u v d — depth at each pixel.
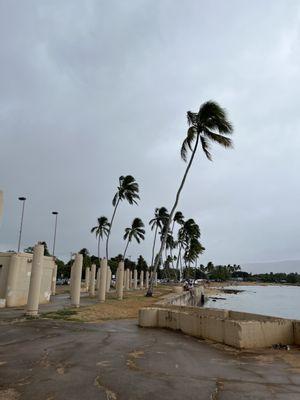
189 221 70.62
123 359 7.60
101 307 20.23
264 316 11.52
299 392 5.52
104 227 58.59
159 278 106.75
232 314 13.07
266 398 5.19
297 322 9.88
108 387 5.62
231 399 5.14
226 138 29.48
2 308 19.12
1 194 16.12
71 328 12.34
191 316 11.55
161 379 6.12
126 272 51.88
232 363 7.56
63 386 5.64
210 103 28.73
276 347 9.34
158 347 9.19
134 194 42.38
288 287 146.50
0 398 5.09
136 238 55.88
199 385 5.82
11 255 20.81
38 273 16.02
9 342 9.53
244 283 166.38
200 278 153.50
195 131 30.06
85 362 7.25
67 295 33.00
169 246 81.94
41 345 9.09
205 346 9.58
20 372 6.44
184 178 31.02
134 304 22.70
